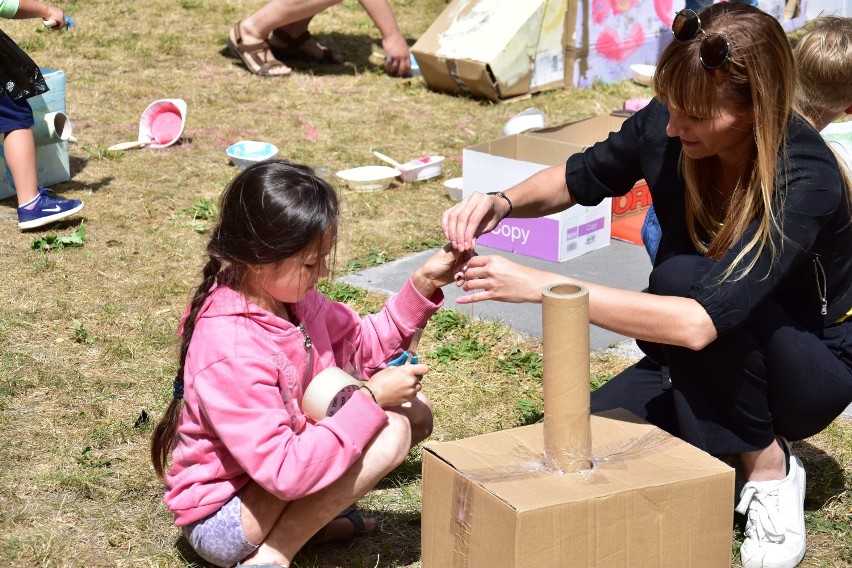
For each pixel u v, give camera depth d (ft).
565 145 16.49
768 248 7.72
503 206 9.39
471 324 13.79
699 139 7.80
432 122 23.93
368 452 7.95
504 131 20.52
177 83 25.72
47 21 17.19
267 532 8.07
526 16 25.50
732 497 7.50
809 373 8.34
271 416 7.61
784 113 7.60
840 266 8.58
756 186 7.81
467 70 25.27
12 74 16.12
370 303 14.40
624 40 27.53
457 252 9.00
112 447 10.50
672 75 7.52
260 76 26.73
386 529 9.30
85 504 9.50
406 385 8.03
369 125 23.43
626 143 9.42
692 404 8.53
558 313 7.11
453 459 7.59
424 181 20.07
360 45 30.94
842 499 9.78
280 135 22.34
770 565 8.58
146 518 9.32
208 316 7.87
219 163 20.49
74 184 18.95
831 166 8.03
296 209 7.57
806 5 33.91
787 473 8.89
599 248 16.71
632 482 7.16
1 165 18.06
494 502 6.93
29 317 13.48
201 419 7.85
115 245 16.28
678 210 8.96
